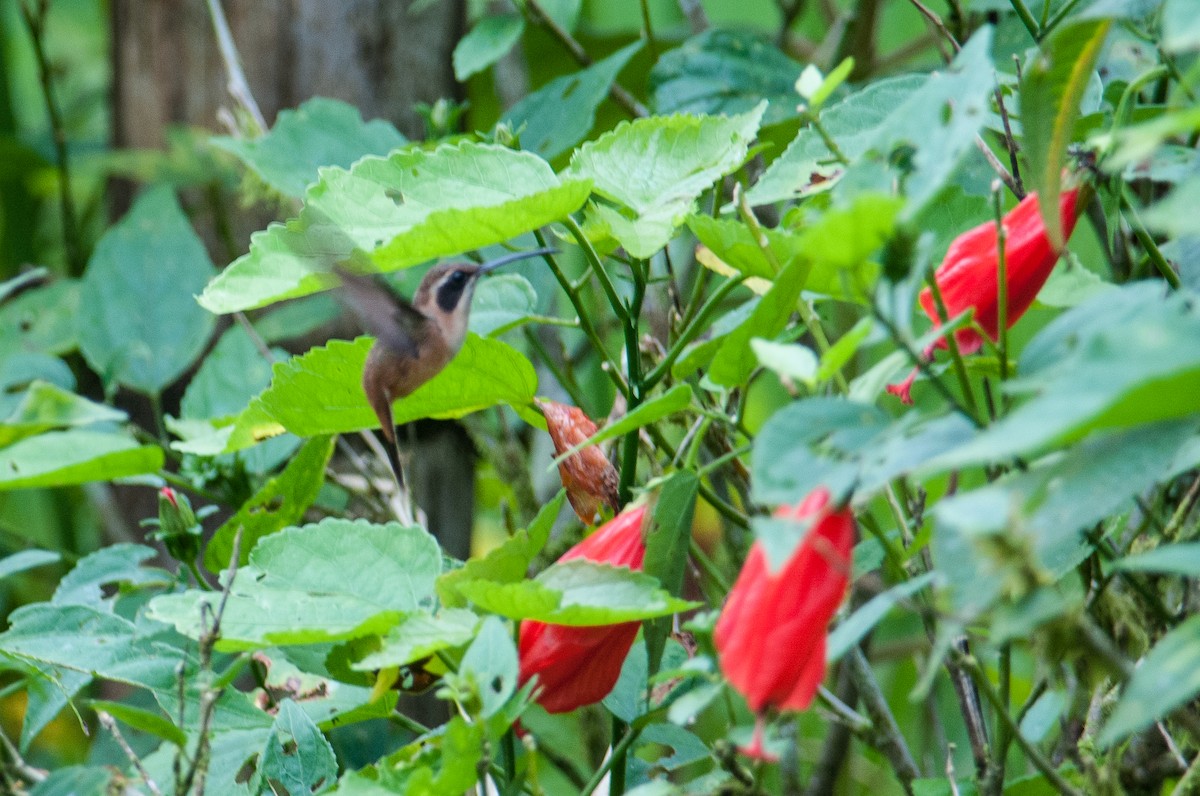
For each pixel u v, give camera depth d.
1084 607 2.82
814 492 2.21
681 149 3.28
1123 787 2.91
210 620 2.91
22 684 3.62
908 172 2.33
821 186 3.13
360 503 5.09
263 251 3.14
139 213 5.11
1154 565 1.92
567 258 5.96
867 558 3.04
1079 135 3.24
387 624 2.83
